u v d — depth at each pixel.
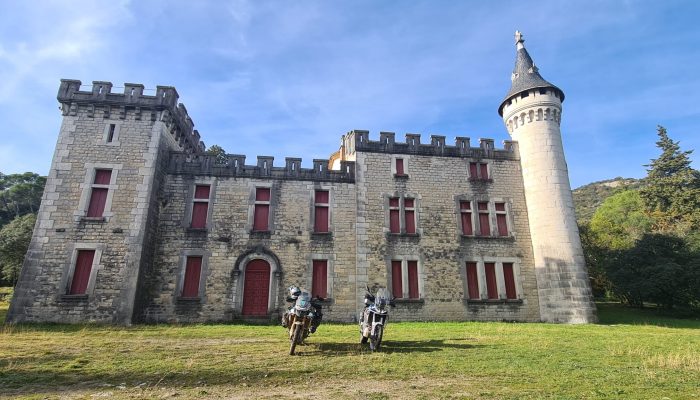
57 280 16.53
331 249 20.20
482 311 20.36
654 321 21.22
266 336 12.19
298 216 20.44
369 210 21.05
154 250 18.73
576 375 6.70
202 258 19.00
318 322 10.18
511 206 22.47
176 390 5.62
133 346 9.80
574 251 20.58
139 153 18.61
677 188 39.62
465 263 21.03
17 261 34.78
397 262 20.59
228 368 7.11
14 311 15.93
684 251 25.25
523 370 7.07
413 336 12.17
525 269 21.41
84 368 7.05
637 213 42.00
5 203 53.19
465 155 22.97
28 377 6.34
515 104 23.67
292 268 19.55
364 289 19.64
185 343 10.47
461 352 9.01
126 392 5.49
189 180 20.05
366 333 9.40
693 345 10.61
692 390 5.71
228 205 19.98
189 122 22.89
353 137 22.52
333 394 5.46
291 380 6.25
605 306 29.55
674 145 42.59
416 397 5.31
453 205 21.95
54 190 17.58
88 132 18.62
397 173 22.00
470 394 5.46
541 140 22.55
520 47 25.67
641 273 24.86
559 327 16.45
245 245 19.48
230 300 18.55
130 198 17.94
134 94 19.30
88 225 17.34
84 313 16.28
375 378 6.41
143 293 17.69
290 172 21.09
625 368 7.32
